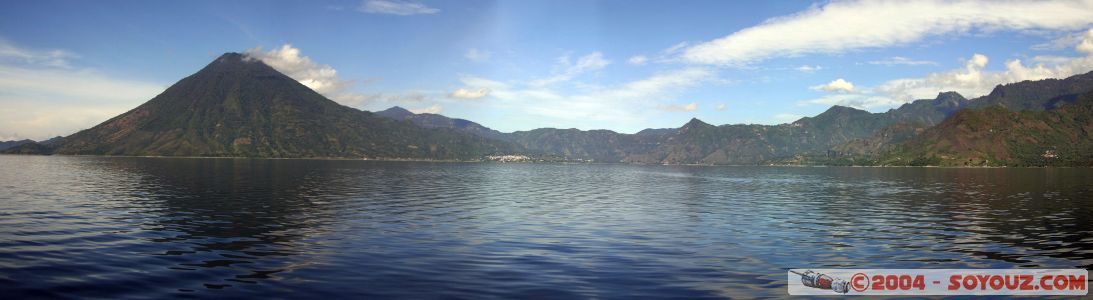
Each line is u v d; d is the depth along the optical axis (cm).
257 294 2725
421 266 3403
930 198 9850
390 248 4003
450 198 8762
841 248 4253
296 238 4412
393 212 6444
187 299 2628
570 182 15738
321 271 3231
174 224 5116
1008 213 7050
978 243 4547
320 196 8669
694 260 3706
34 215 5606
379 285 2923
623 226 5428
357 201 7850
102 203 6912
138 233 4541
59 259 3459
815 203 8619
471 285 2953
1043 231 5291
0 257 3484
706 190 12150
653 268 3434
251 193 9019
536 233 4869
